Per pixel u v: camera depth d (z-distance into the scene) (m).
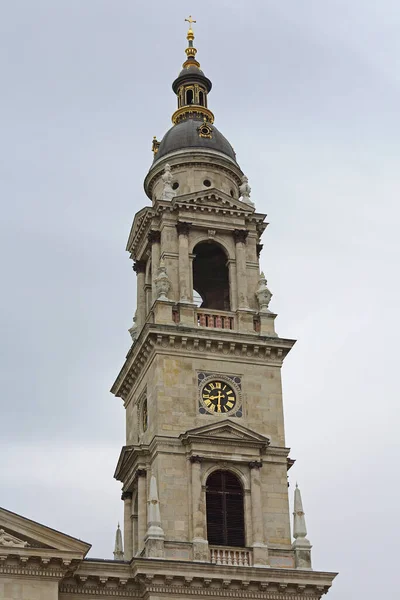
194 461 79.31
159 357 82.69
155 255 89.00
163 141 96.94
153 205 91.25
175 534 77.25
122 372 89.19
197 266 93.12
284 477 81.56
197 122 97.44
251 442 80.81
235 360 84.38
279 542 79.12
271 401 83.81
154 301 85.38
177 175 93.44
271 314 86.56
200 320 85.50
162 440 79.94
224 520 78.94
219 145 95.44
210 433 80.25
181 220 88.75
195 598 74.00
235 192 94.56
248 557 77.50
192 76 101.75
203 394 82.56
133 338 90.25
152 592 73.25
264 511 79.81
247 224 90.75
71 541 71.50
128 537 82.56
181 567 74.00
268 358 85.25
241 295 87.25
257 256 91.06
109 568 73.62
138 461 81.38
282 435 82.81
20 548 70.19
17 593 69.62
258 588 75.19
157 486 78.69
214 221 89.56
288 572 76.00
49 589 70.38
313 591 76.38
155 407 81.31
